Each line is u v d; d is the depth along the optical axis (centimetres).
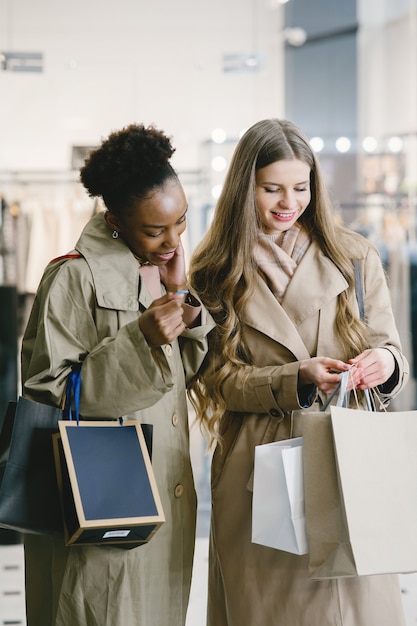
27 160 633
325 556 197
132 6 625
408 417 204
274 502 202
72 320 202
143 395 194
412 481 201
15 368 510
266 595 229
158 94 629
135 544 197
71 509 186
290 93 648
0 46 623
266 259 237
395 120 663
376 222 670
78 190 640
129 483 190
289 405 222
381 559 193
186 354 221
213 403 242
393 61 657
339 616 224
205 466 574
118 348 193
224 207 238
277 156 227
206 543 456
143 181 193
